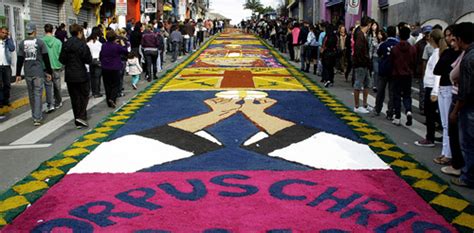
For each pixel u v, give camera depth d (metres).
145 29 17.16
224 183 5.70
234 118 9.50
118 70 11.13
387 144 7.56
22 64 9.41
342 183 5.71
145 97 12.43
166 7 47.34
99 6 26.39
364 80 10.32
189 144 7.52
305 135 8.10
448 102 6.47
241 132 8.31
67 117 10.23
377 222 4.61
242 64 21.59
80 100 9.12
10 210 5.01
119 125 9.00
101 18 28.14
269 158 6.76
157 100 11.88
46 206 5.09
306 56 18.56
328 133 8.25
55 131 8.90
